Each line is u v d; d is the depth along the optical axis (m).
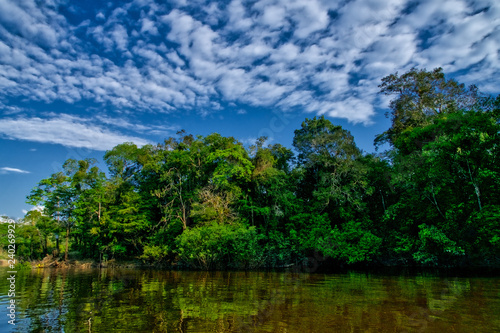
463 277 17.31
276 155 35.12
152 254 30.30
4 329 8.44
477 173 18.75
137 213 35.53
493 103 18.34
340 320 8.84
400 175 22.64
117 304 11.73
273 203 30.14
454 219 19.56
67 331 8.23
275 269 26.36
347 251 24.12
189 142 43.84
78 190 41.44
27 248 44.09
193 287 16.02
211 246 26.16
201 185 35.25
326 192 27.48
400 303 10.80
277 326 8.39
